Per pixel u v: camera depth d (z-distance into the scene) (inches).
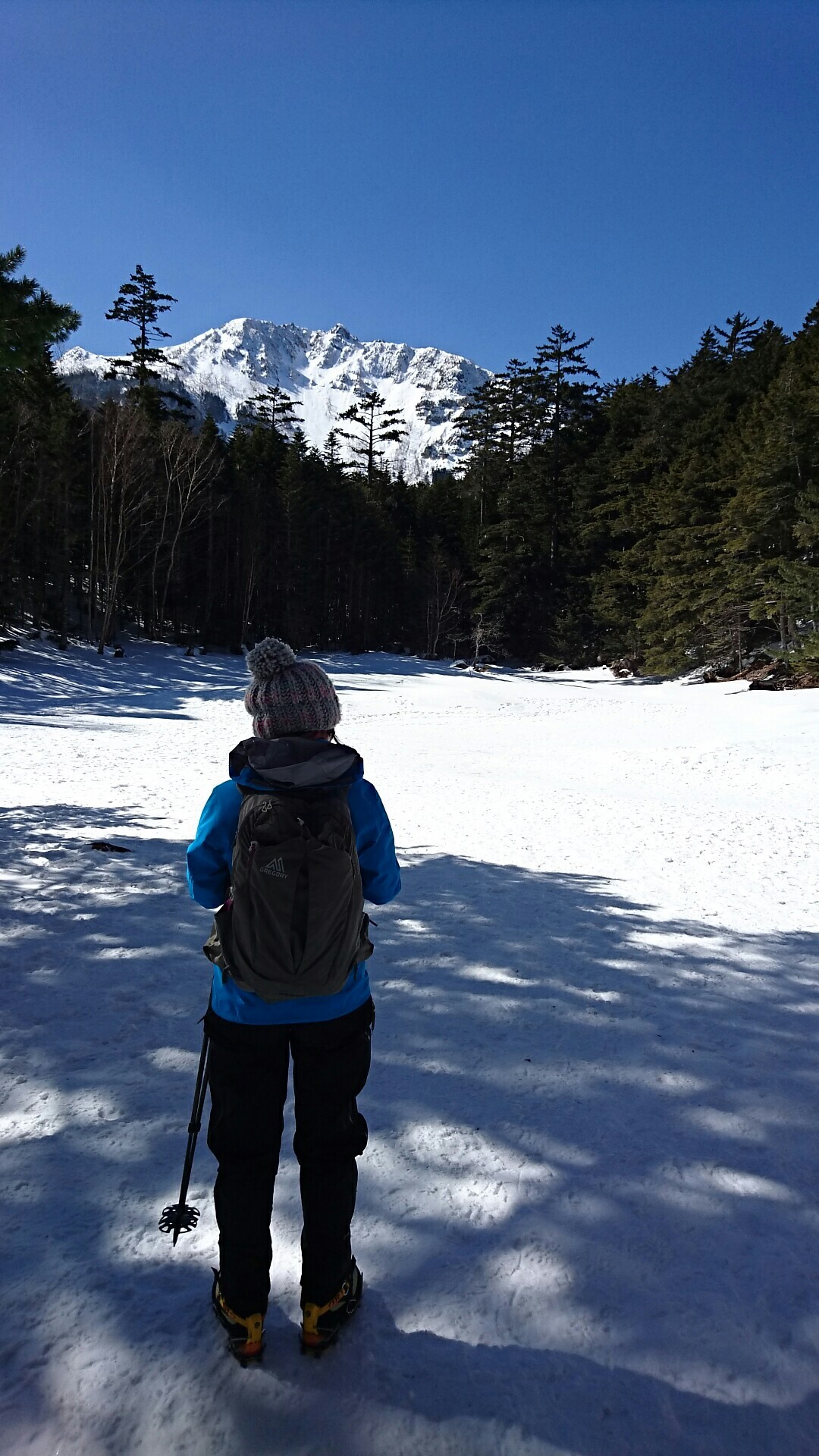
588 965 184.5
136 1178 97.9
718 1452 65.4
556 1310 79.5
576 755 721.0
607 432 2893.7
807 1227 93.4
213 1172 99.7
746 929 221.3
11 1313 76.5
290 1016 73.7
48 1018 142.6
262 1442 65.2
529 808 443.2
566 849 331.9
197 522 2331.4
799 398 1603.1
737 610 1780.3
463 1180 100.0
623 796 495.2
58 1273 81.7
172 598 2309.3
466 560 3193.9
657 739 832.9
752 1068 134.7
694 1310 79.9
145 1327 75.8
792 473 1640.0
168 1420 66.9
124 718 960.9
